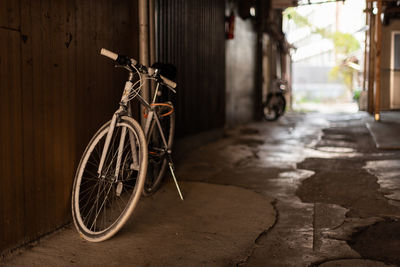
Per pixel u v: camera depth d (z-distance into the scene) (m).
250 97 11.64
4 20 2.42
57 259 2.62
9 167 2.53
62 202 3.10
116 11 3.84
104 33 3.62
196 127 6.82
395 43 12.98
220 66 8.11
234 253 2.75
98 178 3.29
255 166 5.46
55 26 2.90
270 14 12.98
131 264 2.59
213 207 3.73
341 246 2.81
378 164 5.29
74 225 3.19
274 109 11.88
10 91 2.49
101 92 3.57
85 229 2.98
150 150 3.82
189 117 6.47
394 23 12.87
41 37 2.75
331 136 7.97
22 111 2.61
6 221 2.53
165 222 3.34
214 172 5.14
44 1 2.77
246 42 11.16
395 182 4.38
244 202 3.87
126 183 3.94
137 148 3.54
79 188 3.11
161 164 4.17
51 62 2.87
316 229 3.13
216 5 7.82
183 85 6.18
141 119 4.29
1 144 2.45
